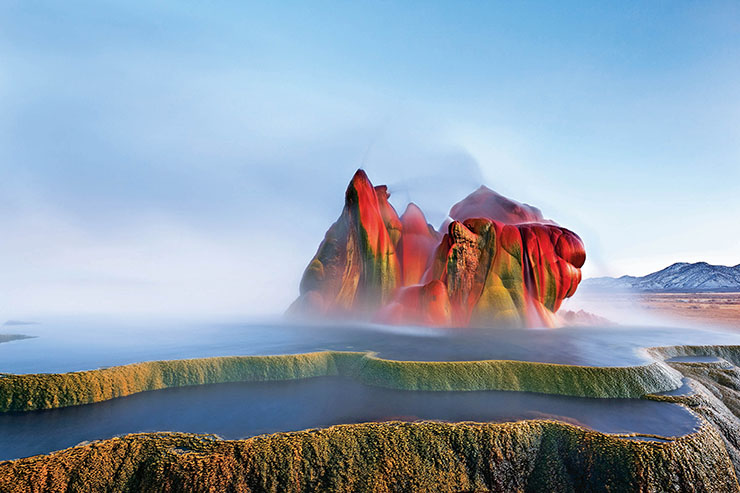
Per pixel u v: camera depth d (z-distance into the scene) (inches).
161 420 609.3
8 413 630.5
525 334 1239.5
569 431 585.0
